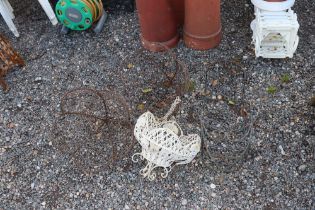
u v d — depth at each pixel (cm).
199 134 223
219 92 236
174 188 207
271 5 229
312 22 261
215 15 233
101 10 267
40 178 217
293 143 215
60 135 231
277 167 208
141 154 206
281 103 229
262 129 221
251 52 249
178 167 213
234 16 268
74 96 244
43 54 266
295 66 242
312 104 224
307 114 223
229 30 261
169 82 241
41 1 263
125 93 242
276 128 220
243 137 219
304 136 216
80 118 236
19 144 230
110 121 232
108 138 227
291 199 198
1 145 231
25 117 240
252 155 213
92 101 241
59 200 210
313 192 199
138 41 264
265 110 227
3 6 265
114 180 212
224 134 222
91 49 264
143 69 251
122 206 205
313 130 218
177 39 256
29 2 292
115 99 240
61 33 273
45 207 208
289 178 204
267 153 213
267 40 240
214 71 244
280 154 212
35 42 273
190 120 228
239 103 231
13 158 226
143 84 245
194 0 223
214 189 205
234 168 210
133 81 247
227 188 204
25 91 251
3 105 246
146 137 194
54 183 215
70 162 221
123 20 276
